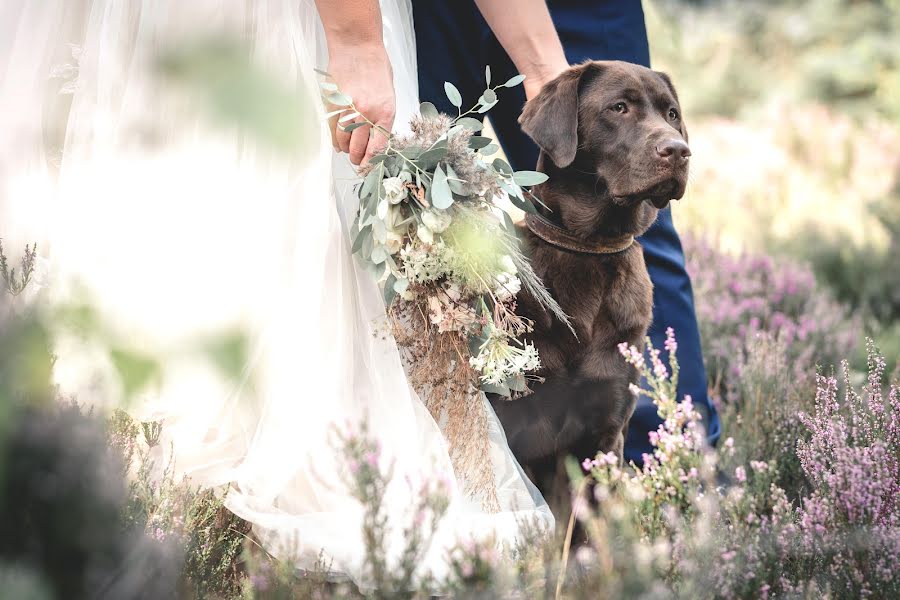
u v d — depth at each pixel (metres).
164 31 2.68
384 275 2.97
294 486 2.93
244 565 2.81
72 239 2.82
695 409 4.20
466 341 3.09
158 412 2.66
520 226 3.93
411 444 3.00
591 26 4.41
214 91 0.59
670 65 17.84
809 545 2.59
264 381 2.87
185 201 2.74
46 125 3.10
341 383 3.03
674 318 4.28
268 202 2.86
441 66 4.37
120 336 0.91
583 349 3.62
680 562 2.37
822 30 18.17
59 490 1.41
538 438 3.68
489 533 2.80
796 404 3.97
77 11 3.10
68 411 1.54
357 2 2.89
